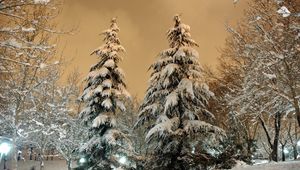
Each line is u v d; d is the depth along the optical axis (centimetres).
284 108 1816
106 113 2719
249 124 2814
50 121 2277
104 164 2609
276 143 2467
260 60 1655
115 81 2858
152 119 2550
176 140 2269
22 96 1627
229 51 2497
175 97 2314
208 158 2045
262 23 1689
